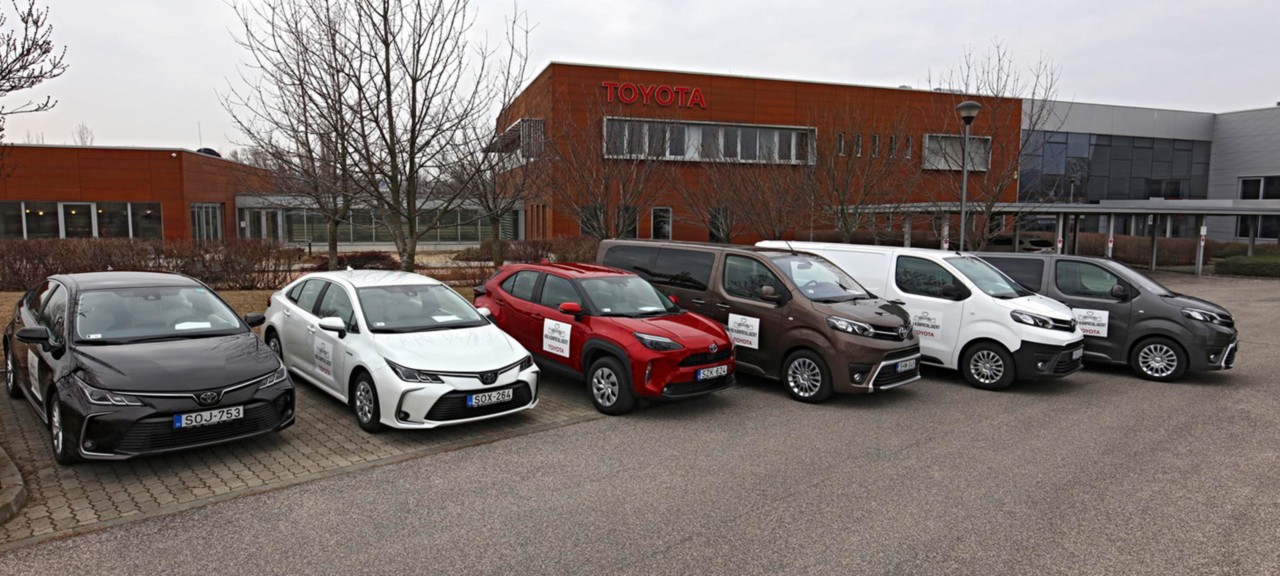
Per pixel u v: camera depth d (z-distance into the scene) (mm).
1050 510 4824
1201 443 6453
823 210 17250
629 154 16109
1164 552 4207
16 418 6383
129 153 29109
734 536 4363
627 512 4723
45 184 28125
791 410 7535
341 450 5891
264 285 14289
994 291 8898
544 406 7508
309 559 3996
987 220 16453
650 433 6590
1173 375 9109
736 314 8555
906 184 19234
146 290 6406
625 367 7051
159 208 29609
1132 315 9422
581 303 7715
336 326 6535
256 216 37531
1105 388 8766
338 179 10094
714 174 19906
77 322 5734
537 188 16406
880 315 7930
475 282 16688
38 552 3998
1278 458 6023
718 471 5562
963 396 8281
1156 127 39656
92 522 4410
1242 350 11516
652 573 3879
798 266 8695
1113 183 39156
